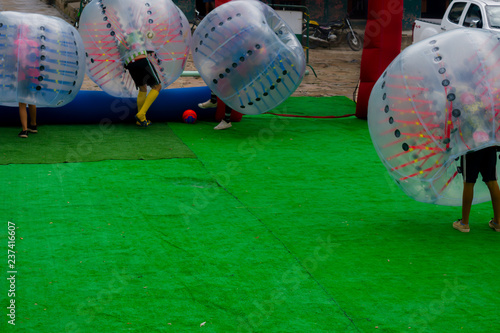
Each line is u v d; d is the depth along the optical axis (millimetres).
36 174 6680
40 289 4219
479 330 3871
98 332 3727
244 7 8141
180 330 3781
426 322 3947
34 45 7406
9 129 8539
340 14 21734
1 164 6941
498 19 12328
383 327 3877
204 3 21031
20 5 21453
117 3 8414
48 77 7555
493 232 5516
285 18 15508
